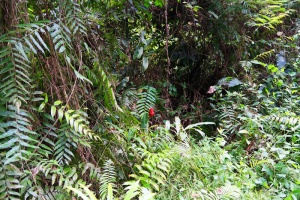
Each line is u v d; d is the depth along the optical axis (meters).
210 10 2.63
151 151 1.65
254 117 2.14
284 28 2.99
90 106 1.54
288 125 2.03
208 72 2.93
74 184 1.25
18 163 1.11
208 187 1.54
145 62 2.19
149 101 2.08
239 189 1.49
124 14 1.95
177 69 2.89
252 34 2.82
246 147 2.05
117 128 1.58
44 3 1.29
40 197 1.11
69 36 1.35
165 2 2.25
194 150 1.80
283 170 1.74
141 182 1.43
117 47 2.03
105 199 1.29
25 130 1.08
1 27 1.11
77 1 1.40
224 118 2.29
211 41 2.80
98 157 1.48
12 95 1.08
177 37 2.75
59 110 1.21
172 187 1.47
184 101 2.73
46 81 1.29
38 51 1.25
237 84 2.47
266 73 2.66
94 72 1.58
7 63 1.07
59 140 1.25
